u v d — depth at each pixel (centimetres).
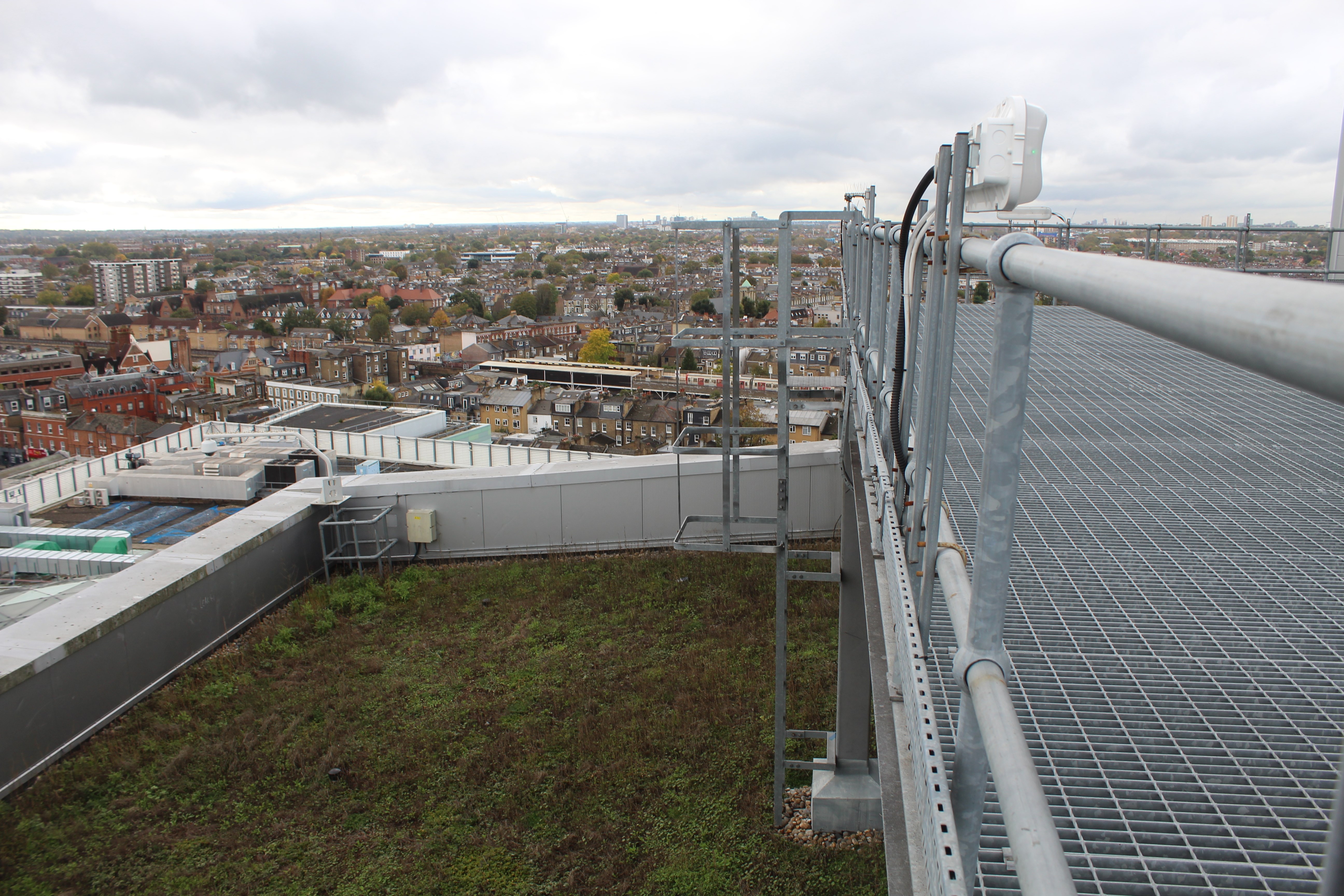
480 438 3103
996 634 109
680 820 710
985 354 725
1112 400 642
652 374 8894
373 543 1276
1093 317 1073
